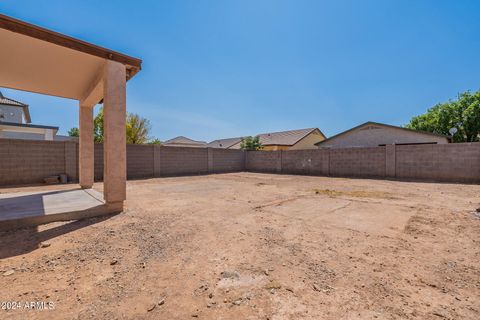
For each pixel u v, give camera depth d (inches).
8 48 151.1
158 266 93.8
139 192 291.0
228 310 66.3
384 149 464.1
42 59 168.1
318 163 561.9
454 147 389.1
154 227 144.8
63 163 377.7
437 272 89.9
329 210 193.8
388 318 62.8
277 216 174.2
